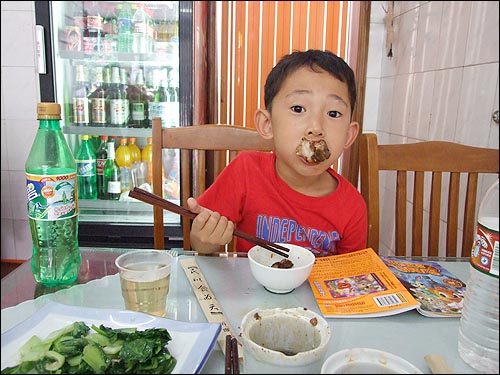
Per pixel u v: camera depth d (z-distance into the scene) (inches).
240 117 91.7
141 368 18.6
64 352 19.6
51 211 27.9
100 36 81.0
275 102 36.5
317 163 34.8
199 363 18.7
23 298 26.7
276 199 41.0
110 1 81.2
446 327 23.9
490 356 19.5
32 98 91.7
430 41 68.3
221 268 31.7
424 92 69.9
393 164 43.3
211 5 80.1
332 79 34.4
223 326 23.1
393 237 81.9
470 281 21.7
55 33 78.5
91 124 82.3
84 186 83.4
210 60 82.1
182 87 76.9
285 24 88.7
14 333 21.0
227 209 41.9
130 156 85.7
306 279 28.3
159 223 44.5
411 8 76.2
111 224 79.5
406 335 22.9
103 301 26.6
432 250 44.8
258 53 89.6
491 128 51.4
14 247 98.5
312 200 40.3
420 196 44.3
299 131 34.4
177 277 30.0
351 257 33.0
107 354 19.6
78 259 30.4
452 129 60.7
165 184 86.0
